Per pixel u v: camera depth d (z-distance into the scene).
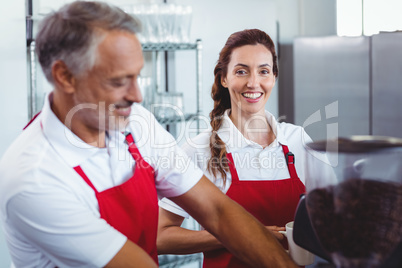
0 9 2.42
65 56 1.08
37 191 1.07
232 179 1.70
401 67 3.77
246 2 3.79
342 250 0.84
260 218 1.70
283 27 4.43
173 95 3.18
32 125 1.23
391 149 0.81
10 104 2.50
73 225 1.10
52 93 1.24
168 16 3.08
